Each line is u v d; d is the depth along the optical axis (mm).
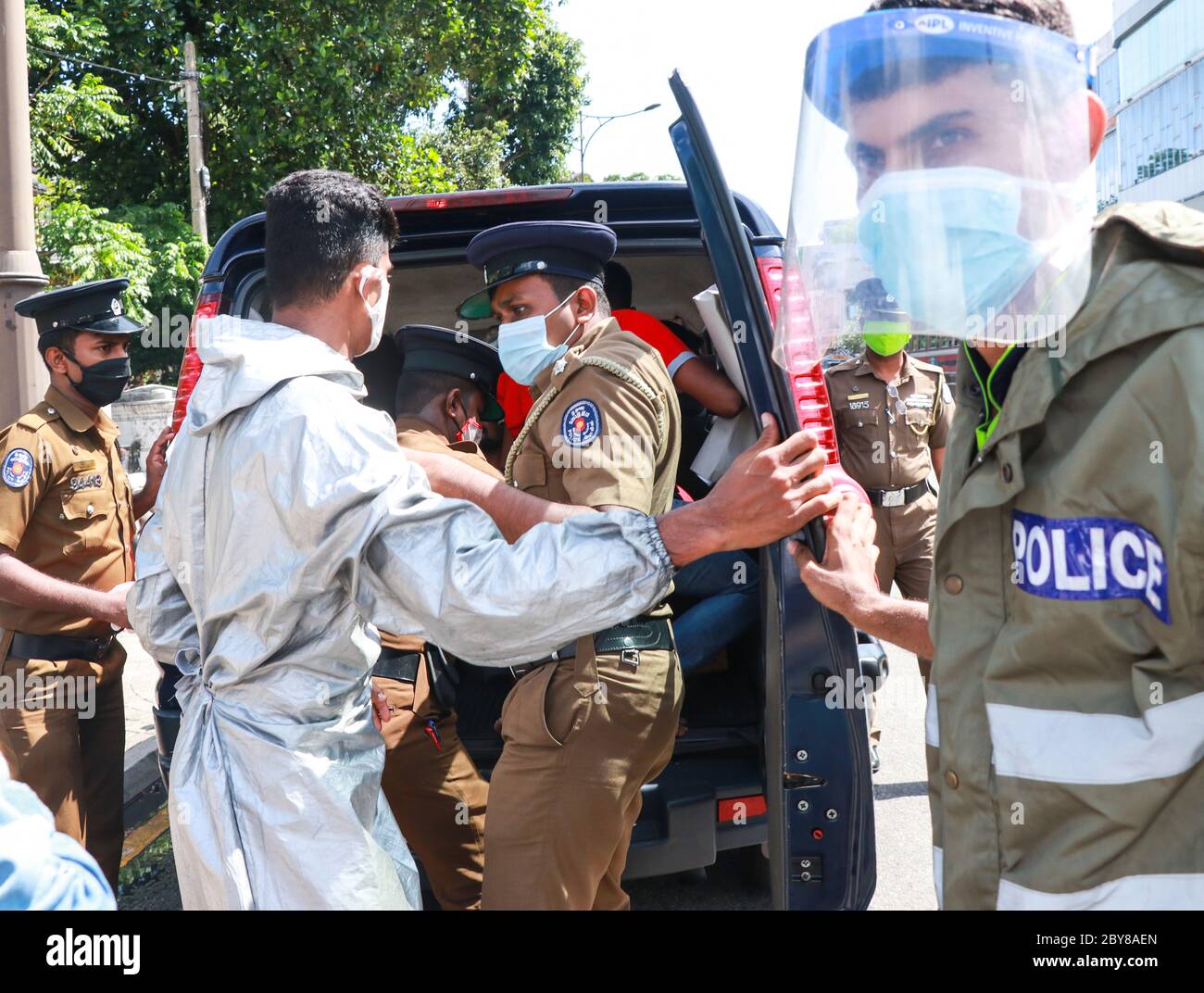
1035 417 1038
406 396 2592
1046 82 1007
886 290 1073
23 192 4211
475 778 2488
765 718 2209
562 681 1899
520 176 26281
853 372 3996
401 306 3742
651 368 1967
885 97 1040
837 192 1116
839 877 1996
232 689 1466
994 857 1110
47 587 2572
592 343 2047
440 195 2916
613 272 3256
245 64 14641
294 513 1379
